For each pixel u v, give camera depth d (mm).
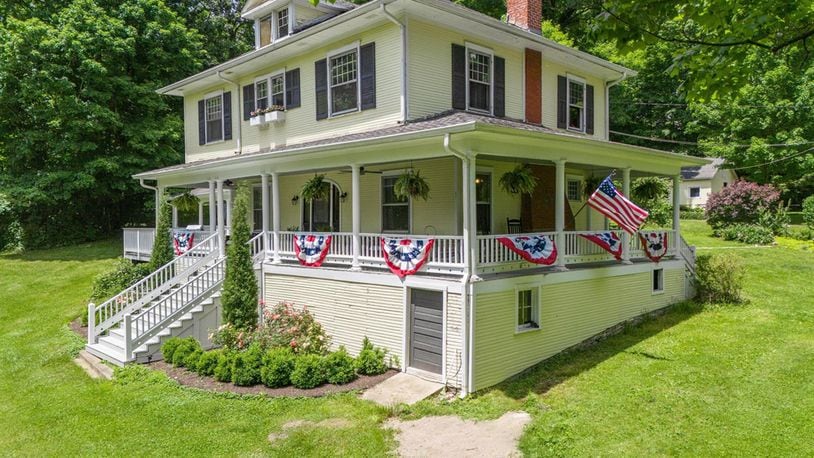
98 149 26078
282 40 14695
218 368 10531
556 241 11617
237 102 17828
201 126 19578
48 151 25453
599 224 17766
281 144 16141
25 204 24938
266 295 14094
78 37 23688
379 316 11250
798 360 10164
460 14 12586
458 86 13531
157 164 26812
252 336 11719
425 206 13570
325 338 12086
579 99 17328
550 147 11188
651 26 5926
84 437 8336
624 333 12969
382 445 7691
